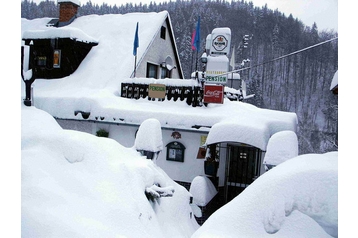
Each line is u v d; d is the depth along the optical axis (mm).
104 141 5570
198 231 3227
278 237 2887
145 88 10953
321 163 3230
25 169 4273
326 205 2926
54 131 5387
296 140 6359
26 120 7012
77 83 12531
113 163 5031
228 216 3150
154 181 5371
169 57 16219
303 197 3002
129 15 16125
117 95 11570
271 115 9406
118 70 12820
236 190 9344
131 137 10148
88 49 14336
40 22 18000
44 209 3672
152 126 6566
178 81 10438
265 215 3037
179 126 9312
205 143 8391
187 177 9469
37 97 11062
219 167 9383
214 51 10320
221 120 9039
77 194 4293
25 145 5102
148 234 4180
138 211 4430
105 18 16531
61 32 12992
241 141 7941
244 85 17984
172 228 5230
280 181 3133
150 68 14617
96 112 10211
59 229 3375
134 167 5023
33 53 13695
